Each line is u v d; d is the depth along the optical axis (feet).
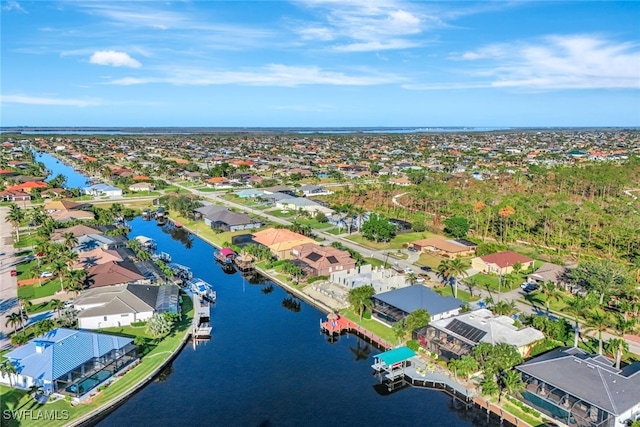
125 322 368.27
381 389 299.58
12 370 273.54
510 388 268.21
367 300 386.93
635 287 421.59
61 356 285.84
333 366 326.65
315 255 509.35
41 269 479.41
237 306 427.33
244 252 550.36
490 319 344.49
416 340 344.28
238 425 262.26
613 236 579.48
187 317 390.63
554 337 342.64
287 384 303.89
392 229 622.95
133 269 458.09
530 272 498.69
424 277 482.69
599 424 243.81
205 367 322.14
